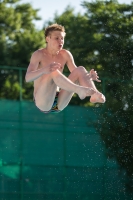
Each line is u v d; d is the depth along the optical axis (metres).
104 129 31.14
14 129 30.41
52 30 13.91
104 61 34.53
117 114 31.33
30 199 29.84
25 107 30.78
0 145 30.03
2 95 38.97
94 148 30.98
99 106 31.56
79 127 31.19
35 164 30.27
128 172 30.69
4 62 39.47
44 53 14.00
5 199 29.58
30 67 13.73
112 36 35.09
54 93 13.82
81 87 12.74
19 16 42.62
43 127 30.80
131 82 32.31
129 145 30.86
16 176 29.92
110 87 31.84
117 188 30.55
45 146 30.59
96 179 30.58
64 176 30.45
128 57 33.84
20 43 40.31
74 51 36.59
